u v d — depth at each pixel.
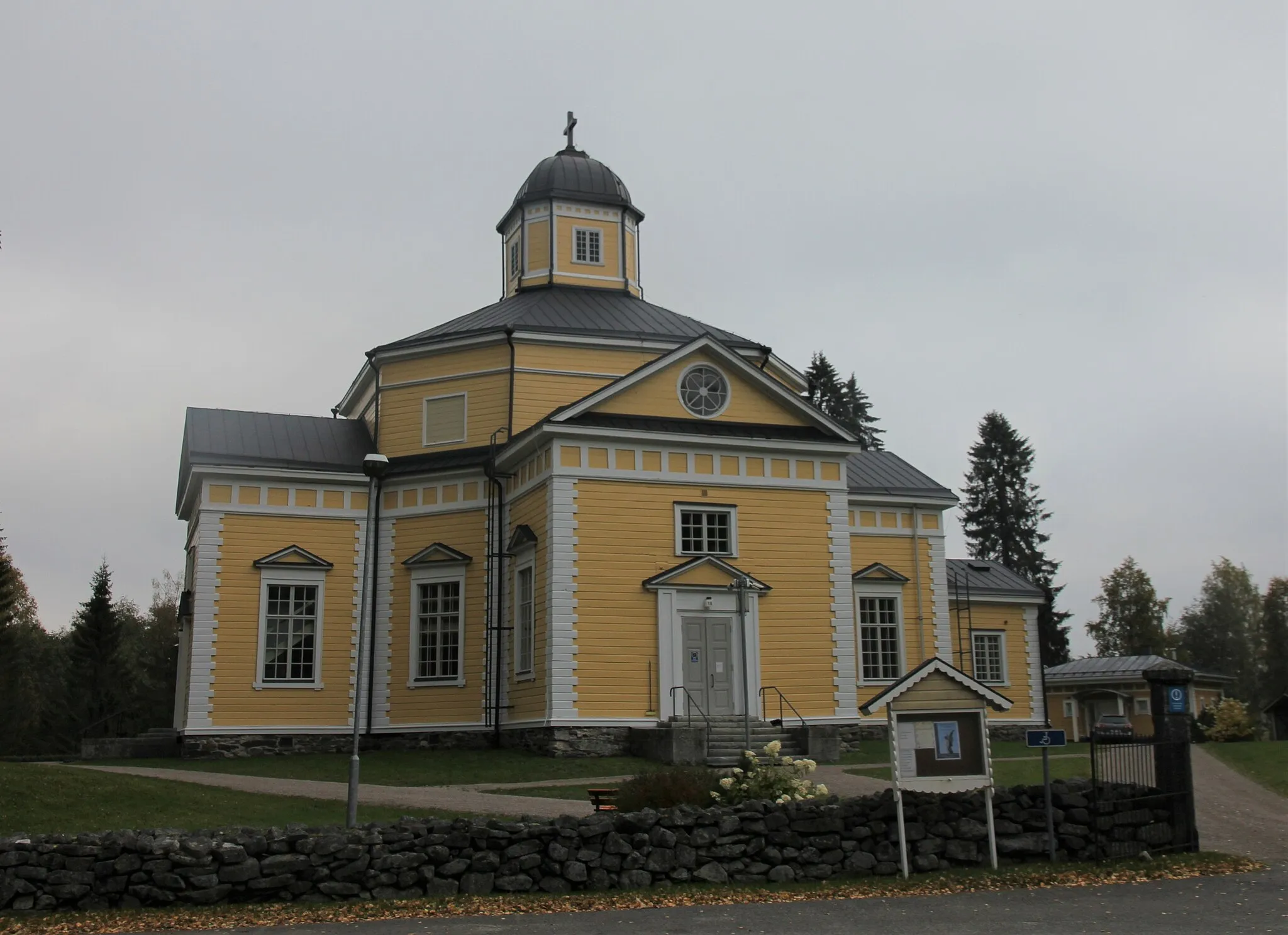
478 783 28.41
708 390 36.41
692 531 35.19
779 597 35.44
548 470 34.50
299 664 38.81
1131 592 96.50
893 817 18.92
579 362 40.97
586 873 17.61
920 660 44.56
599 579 33.81
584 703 33.06
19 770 22.59
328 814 22.78
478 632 38.22
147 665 91.31
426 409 41.38
